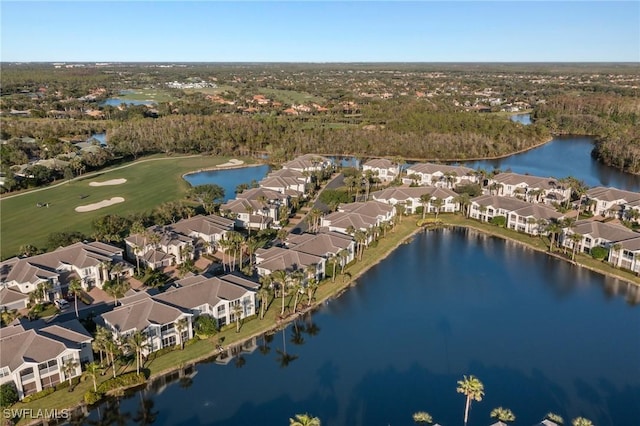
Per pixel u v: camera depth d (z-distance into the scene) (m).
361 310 102.56
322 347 89.56
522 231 145.25
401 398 76.62
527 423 71.31
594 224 131.00
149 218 137.75
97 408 73.75
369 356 87.00
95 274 106.19
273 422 71.69
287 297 105.06
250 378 80.81
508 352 88.31
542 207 146.50
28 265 102.81
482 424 71.19
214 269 114.81
